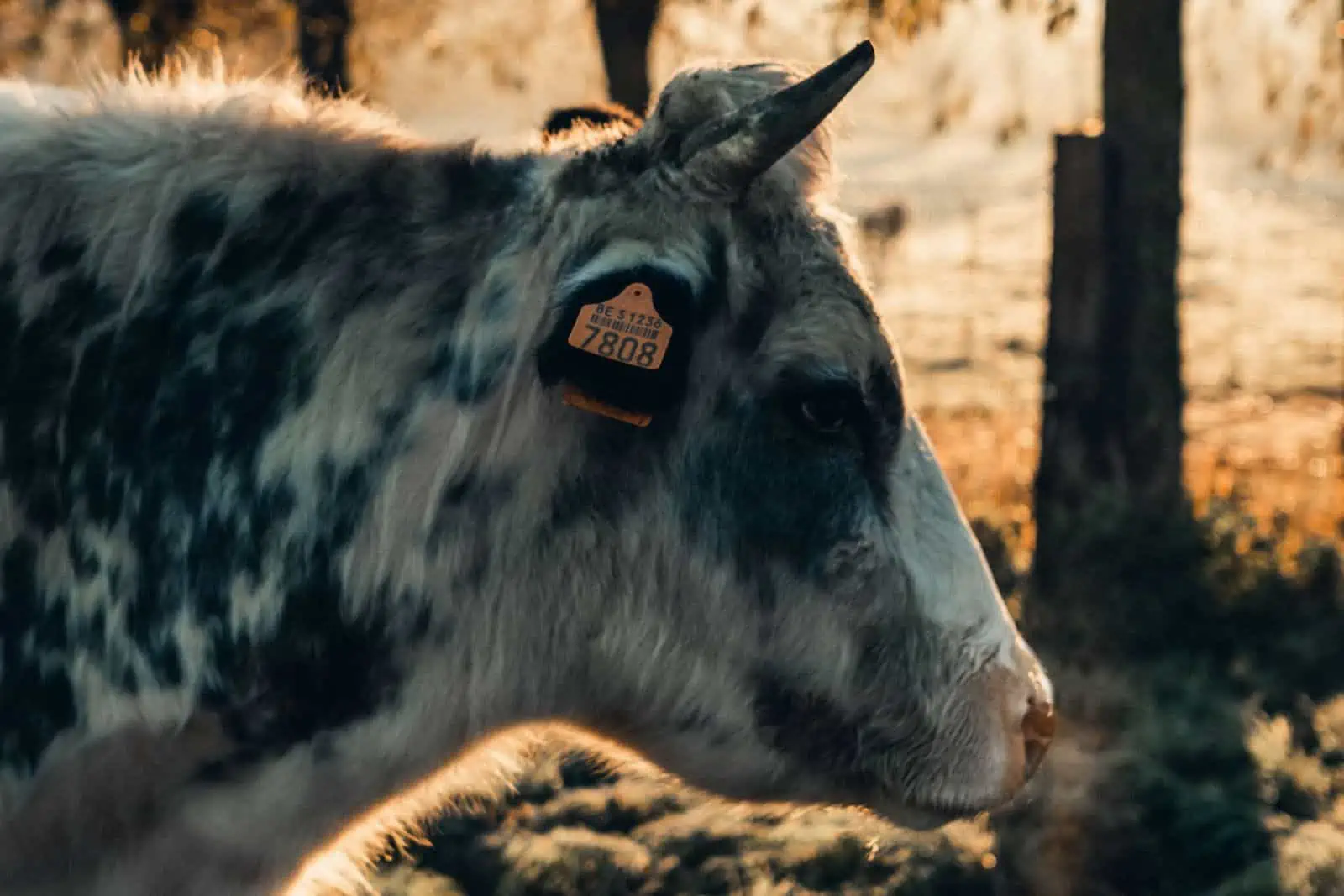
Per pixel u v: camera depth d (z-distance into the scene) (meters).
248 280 3.14
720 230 3.19
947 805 3.44
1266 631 8.84
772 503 3.26
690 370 3.20
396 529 3.11
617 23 13.52
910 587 3.35
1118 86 10.20
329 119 3.35
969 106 10.83
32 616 3.04
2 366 3.05
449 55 17.00
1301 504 11.33
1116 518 9.55
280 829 3.19
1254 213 53.41
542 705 3.34
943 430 16.03
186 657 3.04
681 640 3.31
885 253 39.78
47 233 3.12
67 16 14.20
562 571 3.23
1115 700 7.60
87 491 3.04
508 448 3.16
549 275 3.15
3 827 3.05
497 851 6.40
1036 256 42.03
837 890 6.10
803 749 3.42
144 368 3.07
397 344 3.14
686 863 6.33
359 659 3.12
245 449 3.06
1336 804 6.75
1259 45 11.25
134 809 3.11
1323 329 28.81
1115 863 6.20
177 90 3.37
